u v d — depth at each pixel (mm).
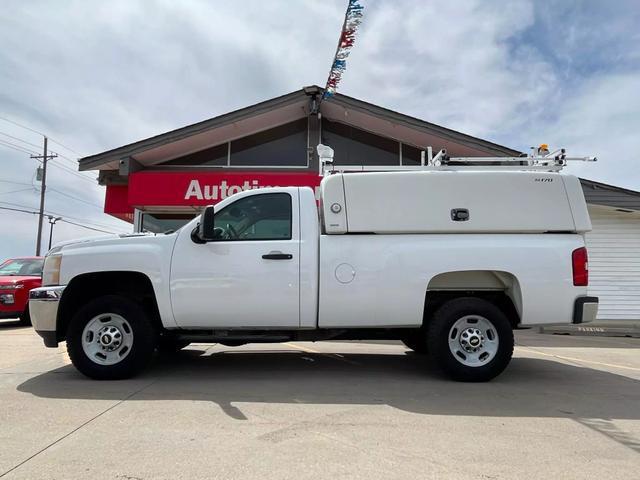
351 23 7930
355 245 5824
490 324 5828
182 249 5855
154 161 13695
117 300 5805
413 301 5762
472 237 5871
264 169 13664
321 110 13227
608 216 13961
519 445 3826
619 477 3260
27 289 12148
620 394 5473
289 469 3320
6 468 3295
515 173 6012
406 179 5961
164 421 4293
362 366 6938
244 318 5781
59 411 4570
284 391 5402
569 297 5777
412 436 3996
